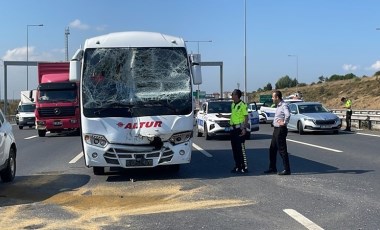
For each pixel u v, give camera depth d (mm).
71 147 19625
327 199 8477
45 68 26109
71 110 25266
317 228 6641
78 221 7371
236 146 11891
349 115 26016
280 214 7461
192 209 7977
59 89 25391
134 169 12703
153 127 10516
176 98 10734
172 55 10906
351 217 7207
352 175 11047
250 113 23094
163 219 7367
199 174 11750
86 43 10891
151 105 10602
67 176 11891
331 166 12609
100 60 10758
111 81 10688
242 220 7176
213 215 7531
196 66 11000
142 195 9281
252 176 11242
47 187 10414
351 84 90688
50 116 25188
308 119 23812
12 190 10117
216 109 22547
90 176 11828
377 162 13219
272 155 11617
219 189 9641
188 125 10727
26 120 35781
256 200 8508
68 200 9008
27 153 17438
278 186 9828
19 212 8047
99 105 10586
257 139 21969
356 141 19641
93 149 10539
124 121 10516
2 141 10438
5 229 6945
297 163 13367
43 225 7160
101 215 7738
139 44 10875
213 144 19844
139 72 10750
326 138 21469
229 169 12547
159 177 11406
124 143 10508
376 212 7504
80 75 10859
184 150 10719
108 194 9469
